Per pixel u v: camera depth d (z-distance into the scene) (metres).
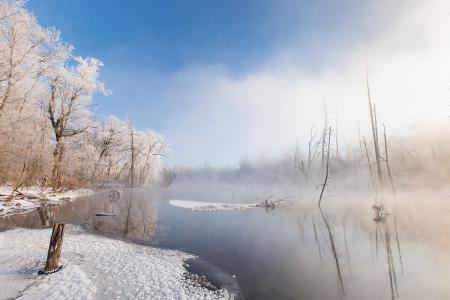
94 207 24.80
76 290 6.67
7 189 25.72
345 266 9.95
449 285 8.20
